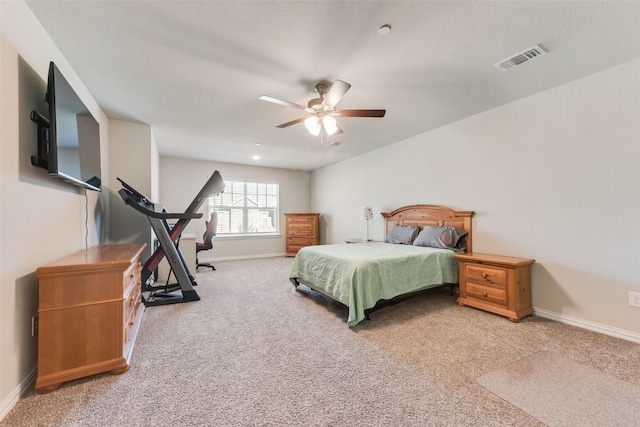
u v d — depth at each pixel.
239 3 1.50
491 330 2.26
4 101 1.29
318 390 1.48
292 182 6.90
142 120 3.33
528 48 1.93
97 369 1.56
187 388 1.49
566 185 2.45
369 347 1.97
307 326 2.37
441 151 3.63
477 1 1.50
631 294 2.10
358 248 3.36
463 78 2.35
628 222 2.11
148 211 2.84
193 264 4.21
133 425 1.22
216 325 2.39
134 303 2.12
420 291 3.17
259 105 2.91
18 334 1.37
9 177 1.32
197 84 2.44
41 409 1.31
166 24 1.67
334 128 2.64
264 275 4.44
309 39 1.82
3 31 1.29
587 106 2.32
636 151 2.07
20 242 1.40
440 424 1.23
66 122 1.70
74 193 2.08
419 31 1.74
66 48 1.90
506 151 2.90
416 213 3.97
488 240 3.07
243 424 1.23
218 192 3.38
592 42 1.86
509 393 1.44
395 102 2.84
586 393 1.43
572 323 2.39
